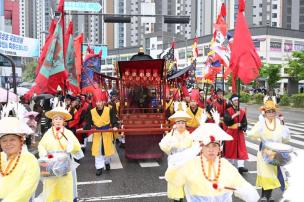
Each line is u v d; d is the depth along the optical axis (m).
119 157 11.36
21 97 12.37
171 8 82.94
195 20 84.50
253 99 40.91
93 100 12.08
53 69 9.35
